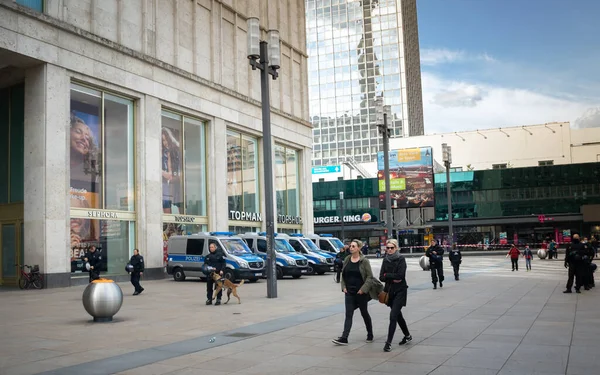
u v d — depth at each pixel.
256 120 40.81
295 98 47.97
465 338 9.73
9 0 23.28
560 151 85.31
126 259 29.22
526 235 77.81
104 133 28.55
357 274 9.45
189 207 34.34
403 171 76.06
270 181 19.70
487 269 34.25
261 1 43.41
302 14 50.03
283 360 8.26
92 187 27.56
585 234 75.56
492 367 7.45
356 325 11.63
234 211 38.31
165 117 32.91
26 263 24.56
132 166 30.22
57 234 24.72
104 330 11.60
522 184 77.75
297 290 21.39
